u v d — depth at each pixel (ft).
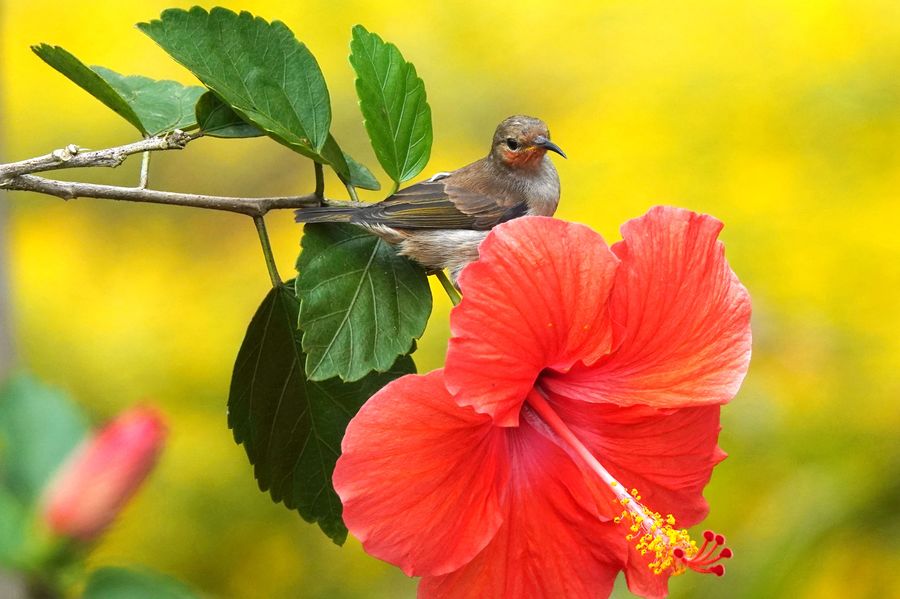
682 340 15.34
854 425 41.52
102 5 59.31
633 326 14.99
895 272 45.32
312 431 16.79
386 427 13.66
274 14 58.70
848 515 37.68
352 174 18.62
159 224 57.62
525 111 56.90
